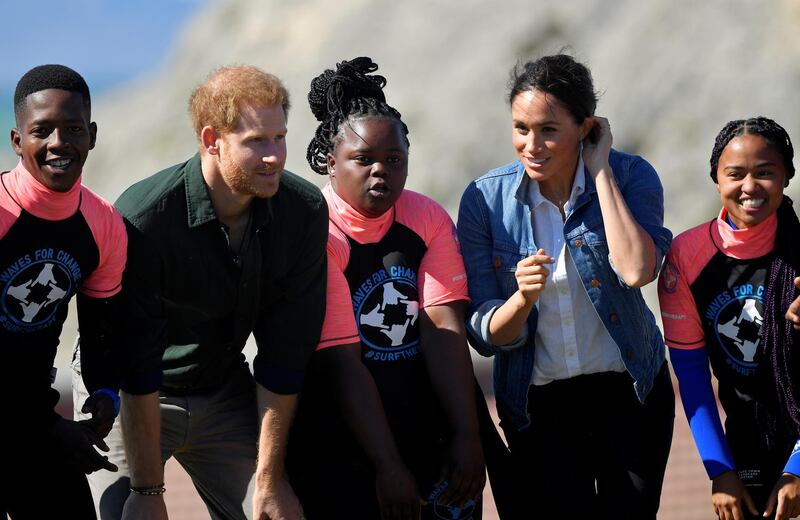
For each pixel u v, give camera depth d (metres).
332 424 15.19
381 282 15.25
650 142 57.78
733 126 14.81
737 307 14.95
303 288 14.71
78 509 14.16
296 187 14.59
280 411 14.85
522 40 61.88
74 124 13.07
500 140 59.16
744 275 14.90
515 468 15.84
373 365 15.27
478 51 62.31
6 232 13.16
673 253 15.41
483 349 15.52
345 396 14.77
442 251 15.55
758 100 56.72
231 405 15.58
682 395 15.45
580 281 15.33
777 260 14.70
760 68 57.50
